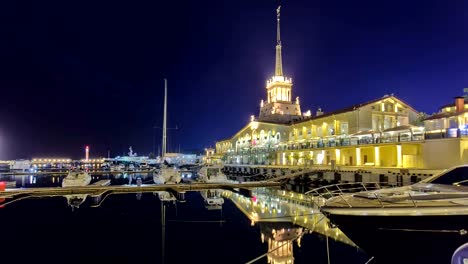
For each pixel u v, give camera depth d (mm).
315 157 63875
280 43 114875
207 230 25922
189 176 88188
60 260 18844
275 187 53500
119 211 34469
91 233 25406
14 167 127500
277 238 22609
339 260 17297
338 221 10555
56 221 29625
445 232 9250
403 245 9844
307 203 37188
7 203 38469
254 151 90188
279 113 97812
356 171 44812
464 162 35500
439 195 10508
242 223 28094
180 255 19562
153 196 45469
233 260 18531
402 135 43781
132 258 19125
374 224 9875
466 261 9164
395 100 58688
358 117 55750
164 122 92000
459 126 41344
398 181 37562
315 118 67750
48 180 81812
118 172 103500
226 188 49562
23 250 20844
